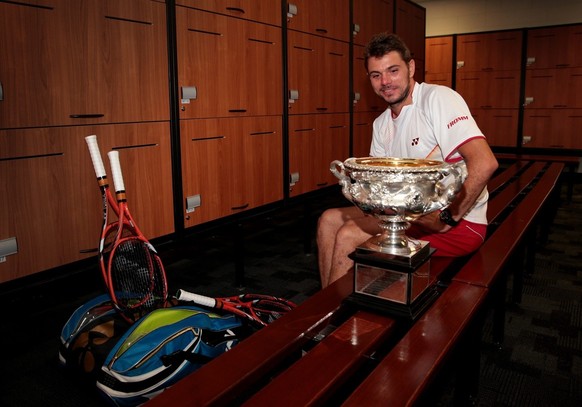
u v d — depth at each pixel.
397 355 0.88
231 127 2.53
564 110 6.45
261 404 0.74
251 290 2.63
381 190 0.99
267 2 2.69
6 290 1.68
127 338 1.52
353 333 0.97
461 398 1.44
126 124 2.01
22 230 1.70
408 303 1.04
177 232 2.29
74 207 1.85
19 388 1.74
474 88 7.07
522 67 6.66
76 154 1.84
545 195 2.62
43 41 1.70
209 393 0.76
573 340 2.08
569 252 3.34
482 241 1.64
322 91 3.28
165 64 2.14
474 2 6.88
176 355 1.49
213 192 2.46
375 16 3.88
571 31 6.25
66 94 1.79
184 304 1.81
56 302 2.47
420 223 1.43
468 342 1.38
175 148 2.23
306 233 3.27
